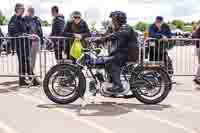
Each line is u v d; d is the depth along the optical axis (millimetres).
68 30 9094
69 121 5926
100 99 7520
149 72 6859
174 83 9469
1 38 8984
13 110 6617
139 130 5469
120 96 6844
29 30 9133
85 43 7371
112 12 6891
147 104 7055
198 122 5914
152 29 9594
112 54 6789
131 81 6828
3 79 10008
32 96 7816
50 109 6688
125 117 6180
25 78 9125
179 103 7242
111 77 6742
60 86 6914
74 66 6840
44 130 5453
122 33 6680
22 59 9016
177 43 9578
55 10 10094
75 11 8977
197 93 8273
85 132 5363
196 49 9508
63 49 9320
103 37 6852
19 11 8922
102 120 5992
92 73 6828
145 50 9461
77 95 6922
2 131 5422
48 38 9172
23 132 5375
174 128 5582
